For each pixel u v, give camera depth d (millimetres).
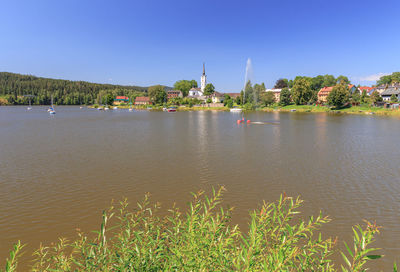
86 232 12078
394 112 103938
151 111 167500
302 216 13703
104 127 63906
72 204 15477
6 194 17172
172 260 4074
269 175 21484
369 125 64750
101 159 27516
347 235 11648
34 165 24891
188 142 39438
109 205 15359
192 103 187625
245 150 32656
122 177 20891
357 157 28609
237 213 13938
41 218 13633
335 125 65562
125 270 4113
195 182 19688
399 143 37938
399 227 12461
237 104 165875
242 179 20391
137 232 4617
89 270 4164
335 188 18203
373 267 9547
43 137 45438
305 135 47344
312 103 150500
